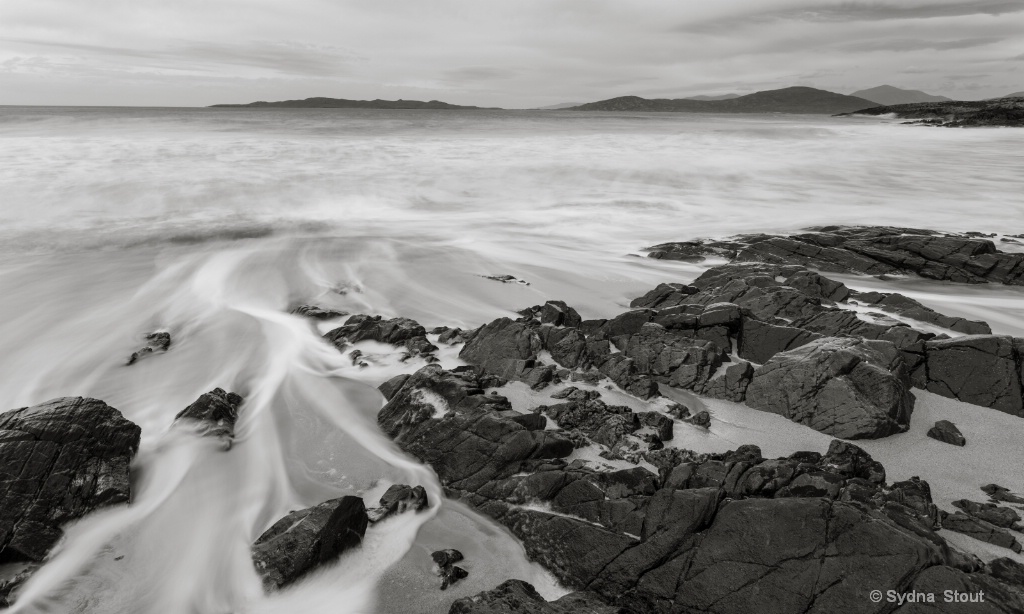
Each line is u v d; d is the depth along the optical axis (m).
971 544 6.16
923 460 7.81
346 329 12.22
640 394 9.52
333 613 6.05
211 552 6.89
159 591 6.39
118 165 31.25
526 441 7.71
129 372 11.04
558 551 6.56
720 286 13.45
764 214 26.03
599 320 11.88
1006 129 84.94
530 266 18.22
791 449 8.16
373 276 16.88
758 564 5.73
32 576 6.42
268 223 23.55
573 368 10.39
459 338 11.78
